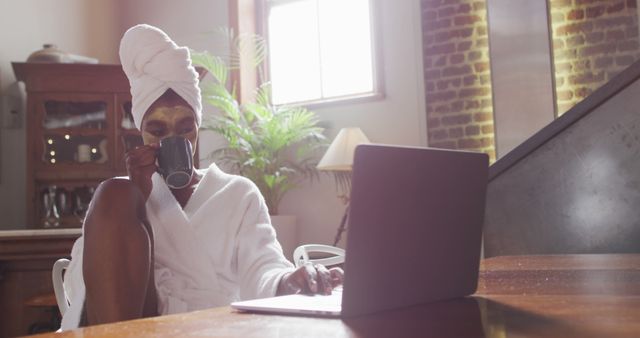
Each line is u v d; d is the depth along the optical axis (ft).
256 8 22.04
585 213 7.23
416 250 2.88
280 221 18.88
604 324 2.16
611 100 7.08
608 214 7.13
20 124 19.22
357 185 2.57
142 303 3.55
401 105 18.99
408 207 2.81
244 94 21.36
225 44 21.62
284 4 21.68
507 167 7.59
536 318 2.38
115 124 18.69
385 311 2.72
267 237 4.88
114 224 3.53
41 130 18.26
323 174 19.81
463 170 3.15
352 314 2.56
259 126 19.20
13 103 19.13
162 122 4.85
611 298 2.90
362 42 20.34
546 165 7.41
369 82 20.18
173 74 4.86
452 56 18.29
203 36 22.03
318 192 19.88
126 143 18.90
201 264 4.56
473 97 18.02
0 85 18.94
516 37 16.98
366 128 19.52
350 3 20.57
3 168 18.86
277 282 4.21
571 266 4.82
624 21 16.38
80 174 18.51
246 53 21.52
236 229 4.81
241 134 19.04
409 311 2.72
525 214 7.51
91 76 18.61
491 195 7.69
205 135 21.43
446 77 18.34
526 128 16.81
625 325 2.12
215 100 19.19
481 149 17.89
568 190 7.29
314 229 19.86
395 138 19.03
